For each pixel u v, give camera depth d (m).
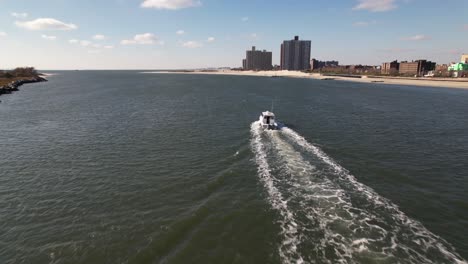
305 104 78.19
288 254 15.51
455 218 19.16
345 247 15.88
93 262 15.30
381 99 91.69
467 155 32.50
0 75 169.50
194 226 18.22
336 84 178.62
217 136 41.09
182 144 36.88
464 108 71.50
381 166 28.73
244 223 18.45
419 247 15.95
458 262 14.80
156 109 67.75
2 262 15.41
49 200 21.97
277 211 19.78
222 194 22.47
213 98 93.06
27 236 17.56
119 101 83.56
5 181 25.42
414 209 20.19
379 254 15.25
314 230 17.53
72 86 147.88
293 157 31.20
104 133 42.91
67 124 49.69
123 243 16.72
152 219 19.11
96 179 25.75
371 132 43.94
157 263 15.09
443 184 24.56
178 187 23.97
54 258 15.65
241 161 30.06
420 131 44.81
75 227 18.39
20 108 68.62
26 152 33.59
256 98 93.56
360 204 20.70
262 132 43.38
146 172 27.34
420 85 168.00
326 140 38.84
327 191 22.78
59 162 30.19
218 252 15.88
